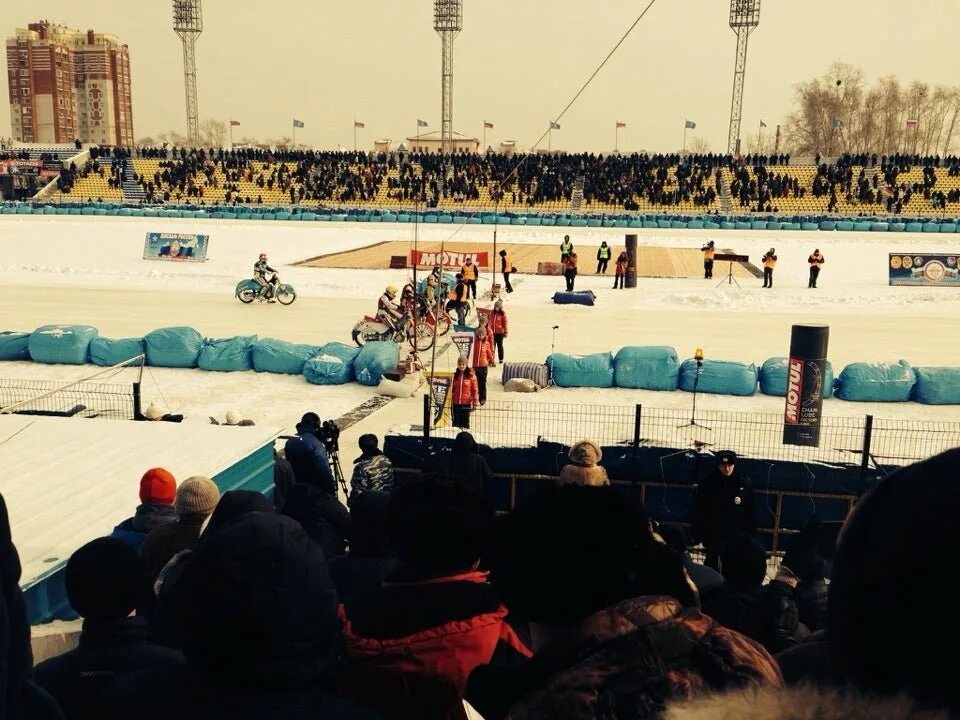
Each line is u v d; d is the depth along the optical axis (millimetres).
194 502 4777
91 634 2477
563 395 16844
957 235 51969
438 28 76250
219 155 78562
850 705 710
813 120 119125
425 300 21469
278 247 45344
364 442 8180
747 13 78625
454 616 2160
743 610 4008
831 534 7059
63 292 29688
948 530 701
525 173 69688
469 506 2242
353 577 3355
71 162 77375
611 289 32500
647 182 67438
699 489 8492
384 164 76438
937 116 116812
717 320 26094
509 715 1079
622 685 994
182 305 27469
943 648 692
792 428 12586
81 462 8516
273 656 1416
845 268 39406
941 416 15461
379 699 2135
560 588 1201
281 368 18406
